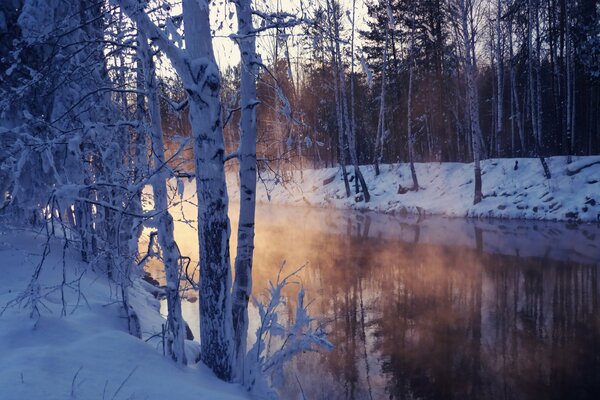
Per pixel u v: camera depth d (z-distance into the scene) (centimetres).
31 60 738
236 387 511
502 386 674
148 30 490
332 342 865
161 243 527
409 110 2930
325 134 4162
